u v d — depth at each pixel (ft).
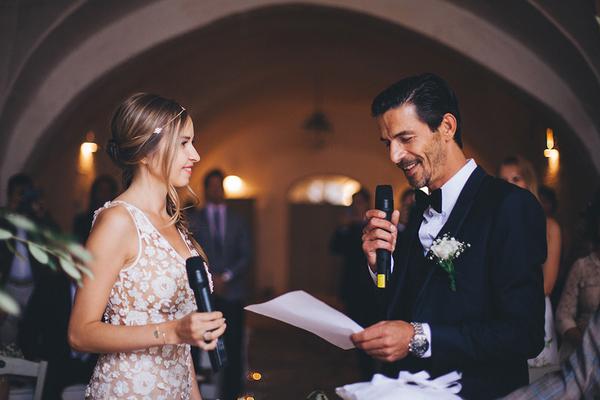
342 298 24.47
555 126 22.41
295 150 57.72
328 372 26.25
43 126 23.18
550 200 19.11
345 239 25.93
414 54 29.45
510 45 22.12
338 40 31.42
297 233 59.31
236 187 57.21
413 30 22.81
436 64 29.37
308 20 27.37
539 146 24.08
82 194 29.01
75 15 22.09
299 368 26.96
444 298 7.60
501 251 7.34
